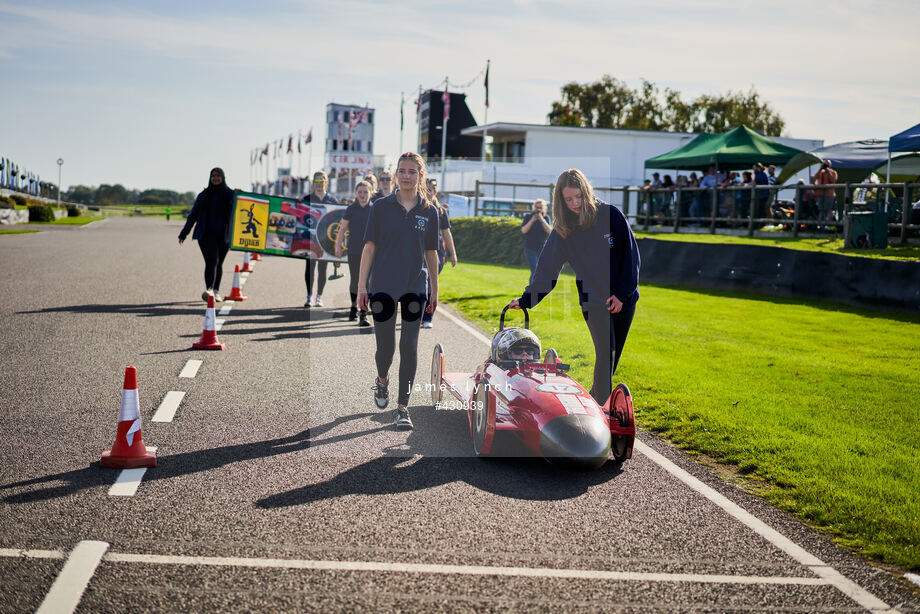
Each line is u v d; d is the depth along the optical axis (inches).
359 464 233.6
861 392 342.3
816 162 1065.5
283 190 3535.9
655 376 363.3
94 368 346.6
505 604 151.9
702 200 1006.4
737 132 1130.7
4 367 339.9
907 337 486.6
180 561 164.6
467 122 2285.9
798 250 667.4
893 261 585.3
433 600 152.2
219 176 561.9
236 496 203.2
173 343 412.5
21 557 163.2
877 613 154.1
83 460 225.9
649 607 153.1
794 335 492.7
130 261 932.6
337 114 3351.4
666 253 797.2
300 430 266.1
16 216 2066.9
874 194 788.0
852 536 191.8
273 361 375.9
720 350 438.6
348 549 173.8
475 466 236.8
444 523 191.0
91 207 5570.9
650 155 1843.0
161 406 288.7
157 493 202.8
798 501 213.6
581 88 3801.7
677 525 195.6
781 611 153.7
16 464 219.9
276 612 145.5
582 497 213.8
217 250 570.9
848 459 247.8
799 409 311.0
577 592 158.1
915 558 177.0
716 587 162.9
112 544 171.3
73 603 145.6
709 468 243.0
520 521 194.5
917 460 249.6
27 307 518.6
